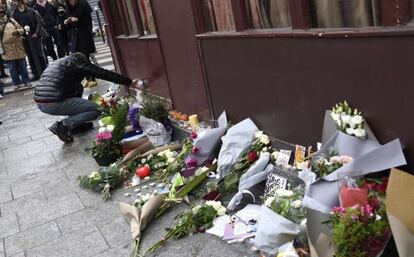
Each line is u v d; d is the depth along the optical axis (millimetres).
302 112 3836
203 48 4902
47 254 3695
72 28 9758
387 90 3000
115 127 5398
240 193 3689
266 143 4227
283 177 3660
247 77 4371
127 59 7637
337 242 2533
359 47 3090
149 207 3801
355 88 3230
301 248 2951
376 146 3125
